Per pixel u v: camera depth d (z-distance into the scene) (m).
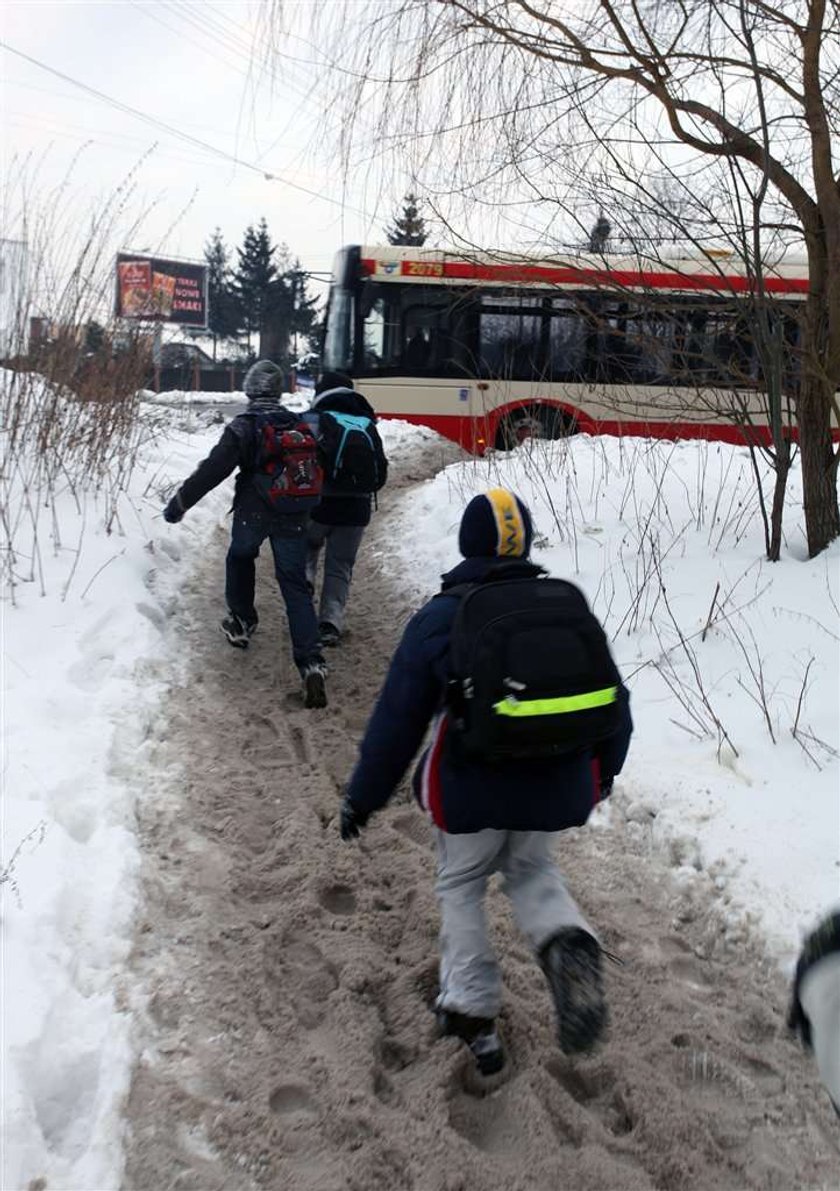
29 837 3.58
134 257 7.50
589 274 6.35
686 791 4.24
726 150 5.76
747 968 3.44
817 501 6.15
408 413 13.15
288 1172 2.64
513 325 12.93
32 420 6.97
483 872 2.94
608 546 6.74
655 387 8.84
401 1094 2.93
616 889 3.88
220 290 76.69
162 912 3.55
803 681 4.78
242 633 5.87
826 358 5.93
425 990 3.33
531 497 7.95
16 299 7.18
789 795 4.13
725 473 8.07
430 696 2.77
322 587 6.70
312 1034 3.14
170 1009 3.12
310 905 3.70
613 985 3.35
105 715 4.65
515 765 2.74
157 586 6.31
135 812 4.07
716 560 6.26
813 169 5.70
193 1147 2.67
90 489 7.09
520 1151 2.75
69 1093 2.74
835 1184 2.67
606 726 2.70
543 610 2.72
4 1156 2.42
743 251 5.83
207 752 4.71
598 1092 3.00
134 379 7.44
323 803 4.40
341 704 5.46
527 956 3.51
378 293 13.23
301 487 5.45
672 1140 2.77
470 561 2.93
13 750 4.13
